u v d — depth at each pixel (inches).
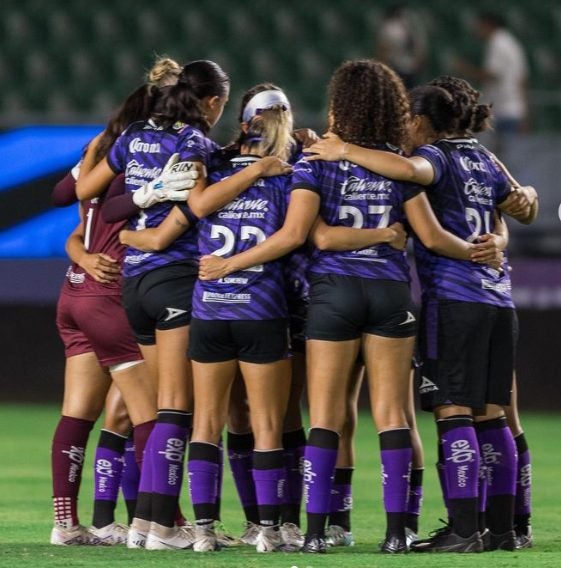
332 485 796.0
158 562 716.0
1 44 2527.1
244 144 793.6
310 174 756.0
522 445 831.1
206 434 783.1
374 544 832.9
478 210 796.6
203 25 2581.2
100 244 836.6
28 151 1820.9
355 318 752.3
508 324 797.9
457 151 800.3
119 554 756.6
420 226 767.1
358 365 829.2
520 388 1948.8
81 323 827.4
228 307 768.9
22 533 880.9
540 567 700.7
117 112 836.6
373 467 1331.2
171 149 800.3
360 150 758.5
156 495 786.8
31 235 1828.2
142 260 796.6
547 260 1884.8
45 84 2486.5
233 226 775.1
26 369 1977.1
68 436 834.8
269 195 780.0
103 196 839.7
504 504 792.9
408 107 777.6
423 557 736.3
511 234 1897.1
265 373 776.9
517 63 2069.4
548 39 2541.8
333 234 751.7
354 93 764.6
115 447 840.3
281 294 780.6
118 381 824.9
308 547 755.4
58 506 826.2
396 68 2123.5
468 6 2588.6
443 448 780.6
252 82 2501.2
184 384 795.4
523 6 2581.2
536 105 2086.6
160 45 2554.1
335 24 2586.1
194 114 807.7
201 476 778.8
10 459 1363.2
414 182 765.9
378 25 2583.7
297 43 2564.0
